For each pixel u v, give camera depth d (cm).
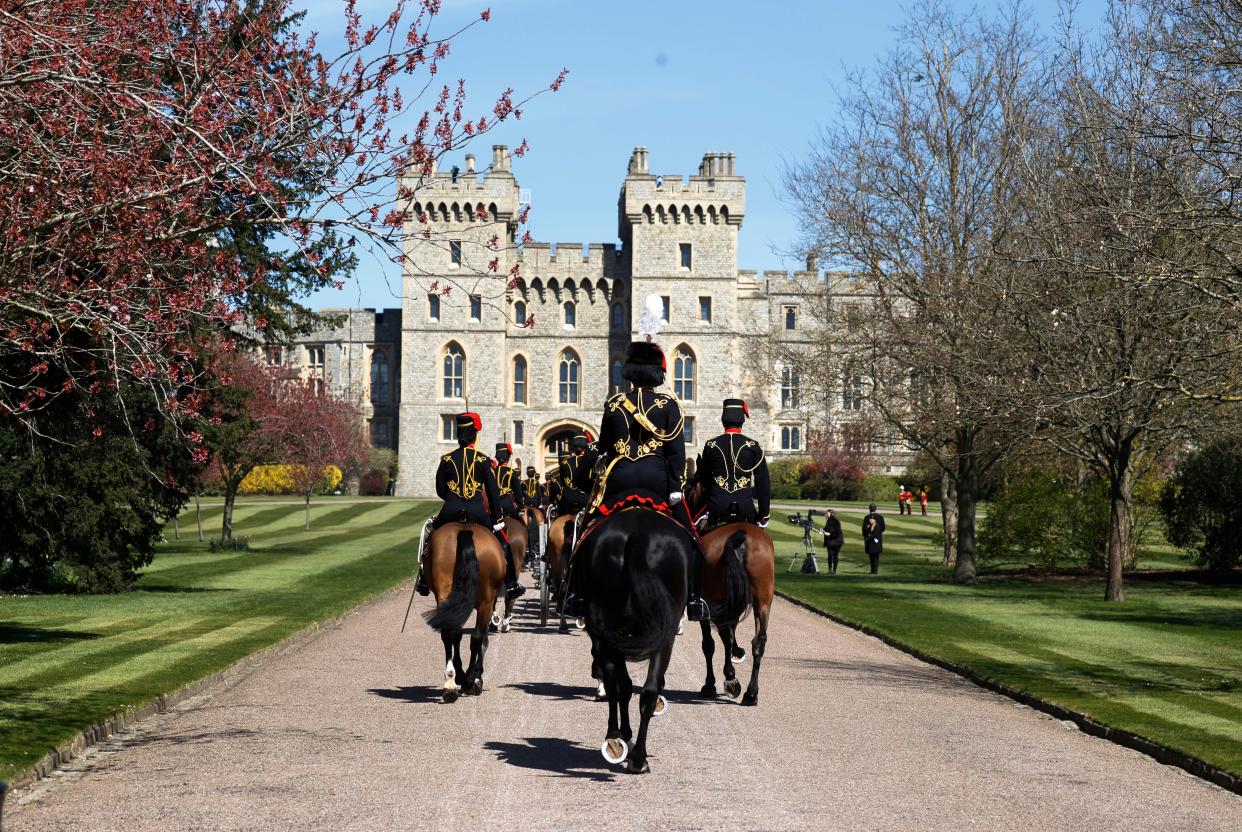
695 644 1898
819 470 9369
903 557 4838
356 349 10712
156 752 999
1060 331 2533
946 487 4303
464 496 1393
